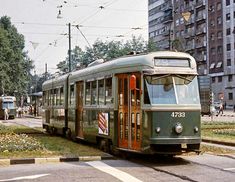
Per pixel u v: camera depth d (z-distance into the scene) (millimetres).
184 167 12477
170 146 13422
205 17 94750
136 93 13984
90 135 17938
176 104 13367
